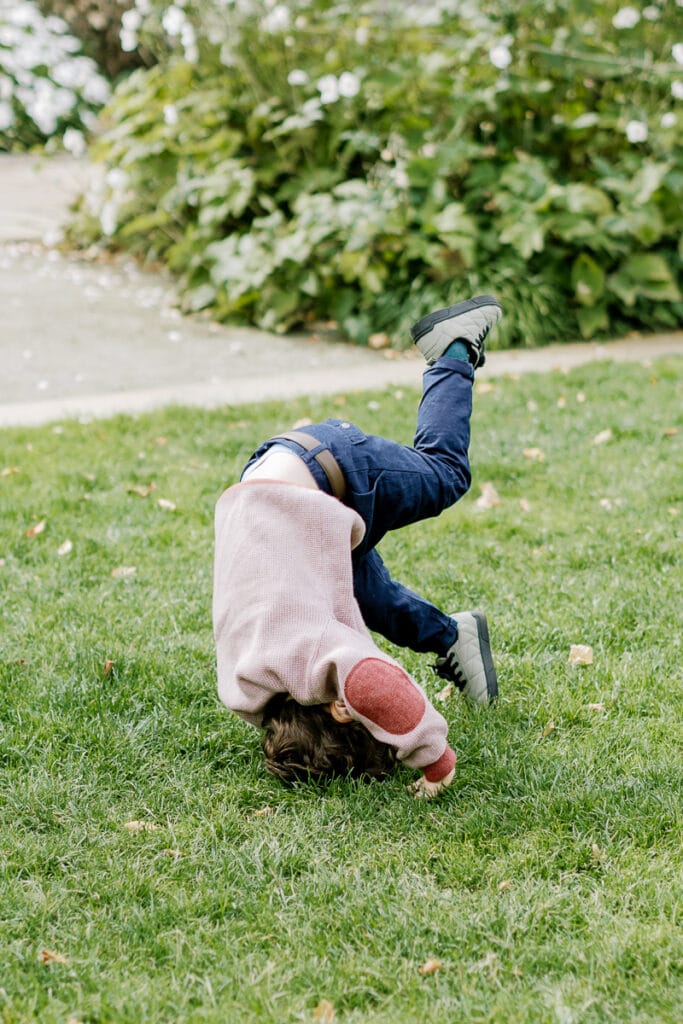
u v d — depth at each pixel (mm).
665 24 8727
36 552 4148
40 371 6883
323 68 8188
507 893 2318
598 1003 2020
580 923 2229
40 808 2619
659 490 4605
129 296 8656
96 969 2135
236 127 8500
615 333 7855
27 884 2375
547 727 2914
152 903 2301
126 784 2742
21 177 12523
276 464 2553
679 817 2523
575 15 8500
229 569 2496
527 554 4047
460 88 8062
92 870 2418
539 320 7621
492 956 2139
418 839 2500
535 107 8297
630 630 3484
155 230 9297
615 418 5594
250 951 2188
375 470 2578
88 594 3783
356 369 6984
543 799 2604
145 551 4137
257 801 2672
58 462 5141
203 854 2471
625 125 8125
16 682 3195
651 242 7797
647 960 2107
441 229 7508
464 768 2760
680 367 6578
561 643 3400
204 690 3150
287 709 2596
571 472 4879
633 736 2879
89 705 3051
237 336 7770
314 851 2473
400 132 8094
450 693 3146
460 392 2766
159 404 6152
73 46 11961
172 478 4887
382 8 9469
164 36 9445
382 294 7738
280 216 7902
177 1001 2059
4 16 11805
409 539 4180
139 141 8742
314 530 2451
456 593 3736
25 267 9352
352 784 2670
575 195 7648
